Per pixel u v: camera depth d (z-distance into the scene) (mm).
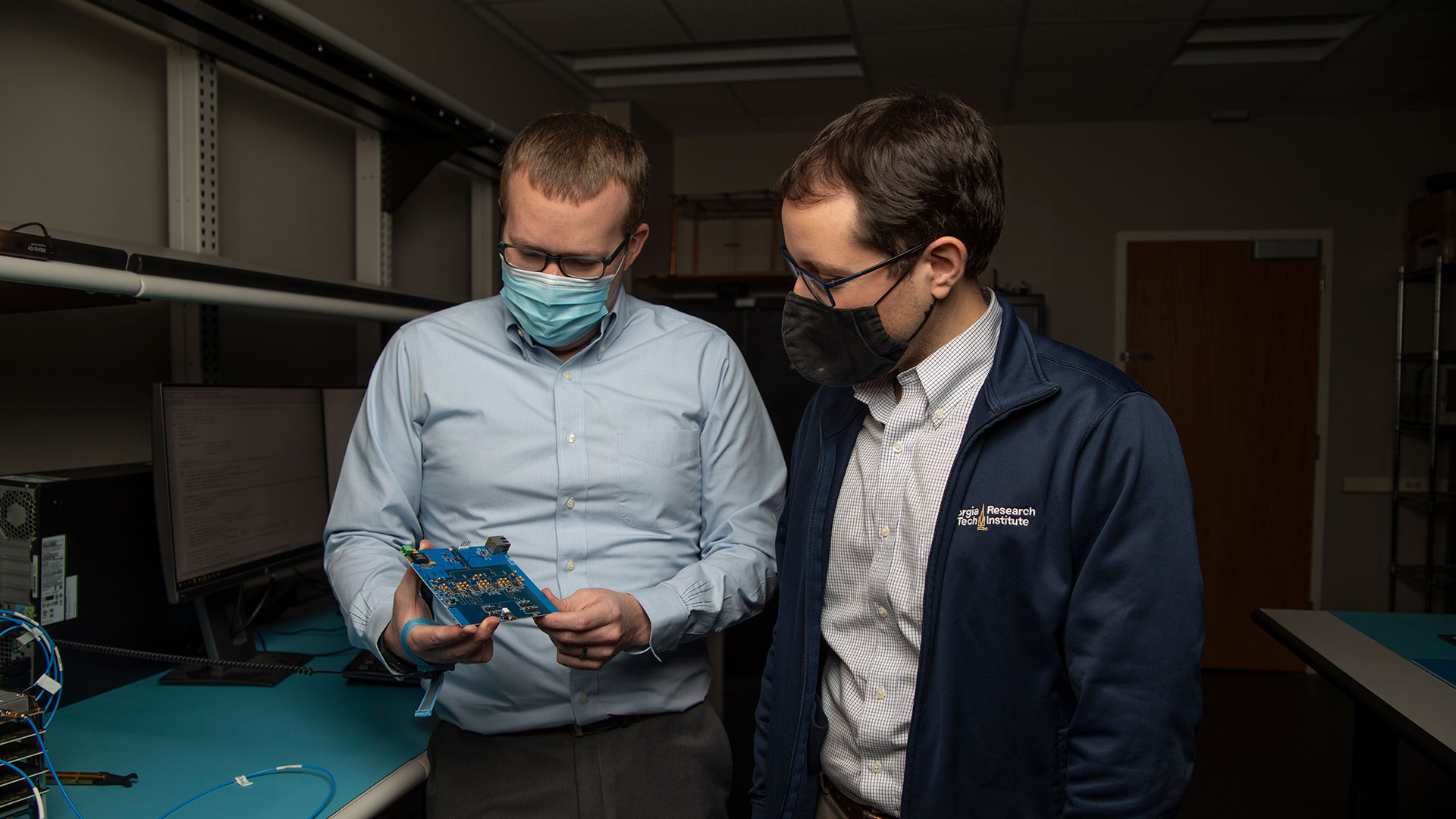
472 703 1006
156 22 1393
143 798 938
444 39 2836
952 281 745
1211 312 4031
